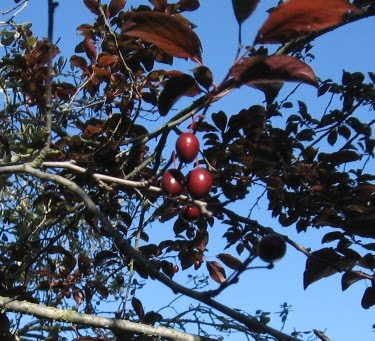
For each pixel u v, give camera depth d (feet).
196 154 2.71
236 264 4.28
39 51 4.33
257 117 4.11
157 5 4.14
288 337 2.60
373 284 3.39
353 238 3.71
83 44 4.41
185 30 2.53
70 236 5.42
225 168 4.13
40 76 4.35
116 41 4.02
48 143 3.57
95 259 4.47
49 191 4.46
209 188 2.68
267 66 2.51
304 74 2.50
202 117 2.76
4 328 3.92
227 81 2.64
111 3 4.26
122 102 4.13
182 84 2.72
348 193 4.17
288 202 4.35
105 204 4.43
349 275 3.38
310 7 2.33
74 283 4.60
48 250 4.56
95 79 4.39
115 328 3.33
